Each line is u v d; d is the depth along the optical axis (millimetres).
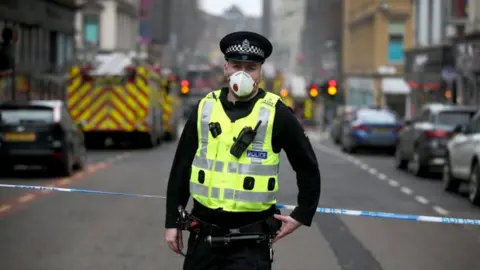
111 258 15250
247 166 7914
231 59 7941
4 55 39031
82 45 121188
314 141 78250
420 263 15344
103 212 21281
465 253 16453
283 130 7961
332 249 16656
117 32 128375
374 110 54625
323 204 24312
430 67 82188
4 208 21859
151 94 52812
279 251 16359
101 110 51688
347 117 57594
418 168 35125
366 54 122875
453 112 35000
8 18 67062
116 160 42250
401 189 29672
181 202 8242
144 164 39188
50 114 30828
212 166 7980
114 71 51688
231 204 7906
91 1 122312
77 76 51625
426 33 86562
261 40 7945
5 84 63156
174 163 8266
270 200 8023
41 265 14562
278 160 8062
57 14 84688
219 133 7965
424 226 19953
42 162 30453
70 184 28719
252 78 7895
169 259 15211
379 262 15359
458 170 27547
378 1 113188
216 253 7945
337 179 33531
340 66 156000
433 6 82812
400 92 110812
